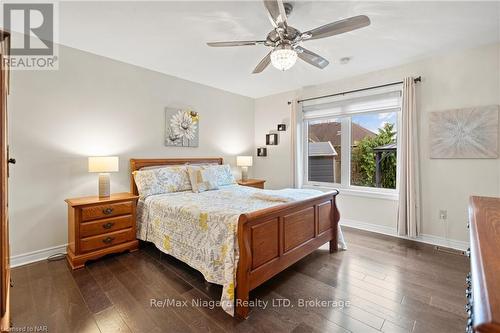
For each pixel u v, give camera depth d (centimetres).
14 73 242
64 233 274
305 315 175
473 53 276
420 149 314
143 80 339
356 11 202
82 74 284
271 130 483
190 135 396
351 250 291
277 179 477
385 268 245
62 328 160
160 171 318
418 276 229
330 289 208
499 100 263
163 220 256
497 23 221
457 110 285
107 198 270
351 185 391
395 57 301
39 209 258
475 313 46
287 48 193
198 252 210
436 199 305
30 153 252
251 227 183
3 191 105
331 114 401
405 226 320
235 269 179
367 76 357
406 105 312
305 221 245
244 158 444
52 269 239
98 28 234
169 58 306
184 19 217
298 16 208
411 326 163
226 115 455
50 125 263
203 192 319
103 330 159
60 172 271
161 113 360
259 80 393
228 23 223
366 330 160
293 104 435
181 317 173
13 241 244
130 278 226
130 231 282
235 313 179
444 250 288
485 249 72
